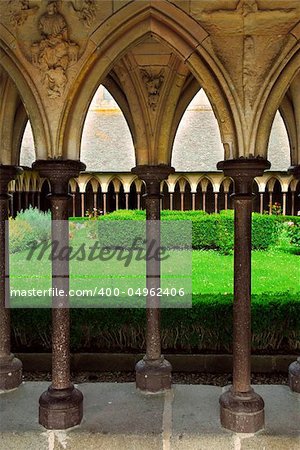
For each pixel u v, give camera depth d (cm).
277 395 425
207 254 1446
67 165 355
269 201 2211
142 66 457
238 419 357
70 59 351
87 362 545
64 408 366
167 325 555
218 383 508
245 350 367
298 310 547
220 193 2391
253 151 349
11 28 351
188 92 482
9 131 433
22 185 2125
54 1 347
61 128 355
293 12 339
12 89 425
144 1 344
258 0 342
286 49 341
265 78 345
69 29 350
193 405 409
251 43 343
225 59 346
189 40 346
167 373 443
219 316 548
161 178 461
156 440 357
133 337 563
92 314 561
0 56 354
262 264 1159
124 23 347
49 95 354
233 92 347
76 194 2411
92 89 357
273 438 353
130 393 436
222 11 343
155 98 464
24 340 562
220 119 352
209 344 555
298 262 1199
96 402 416
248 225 361
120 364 543
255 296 588
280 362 532
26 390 441
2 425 372
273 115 350
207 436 356
